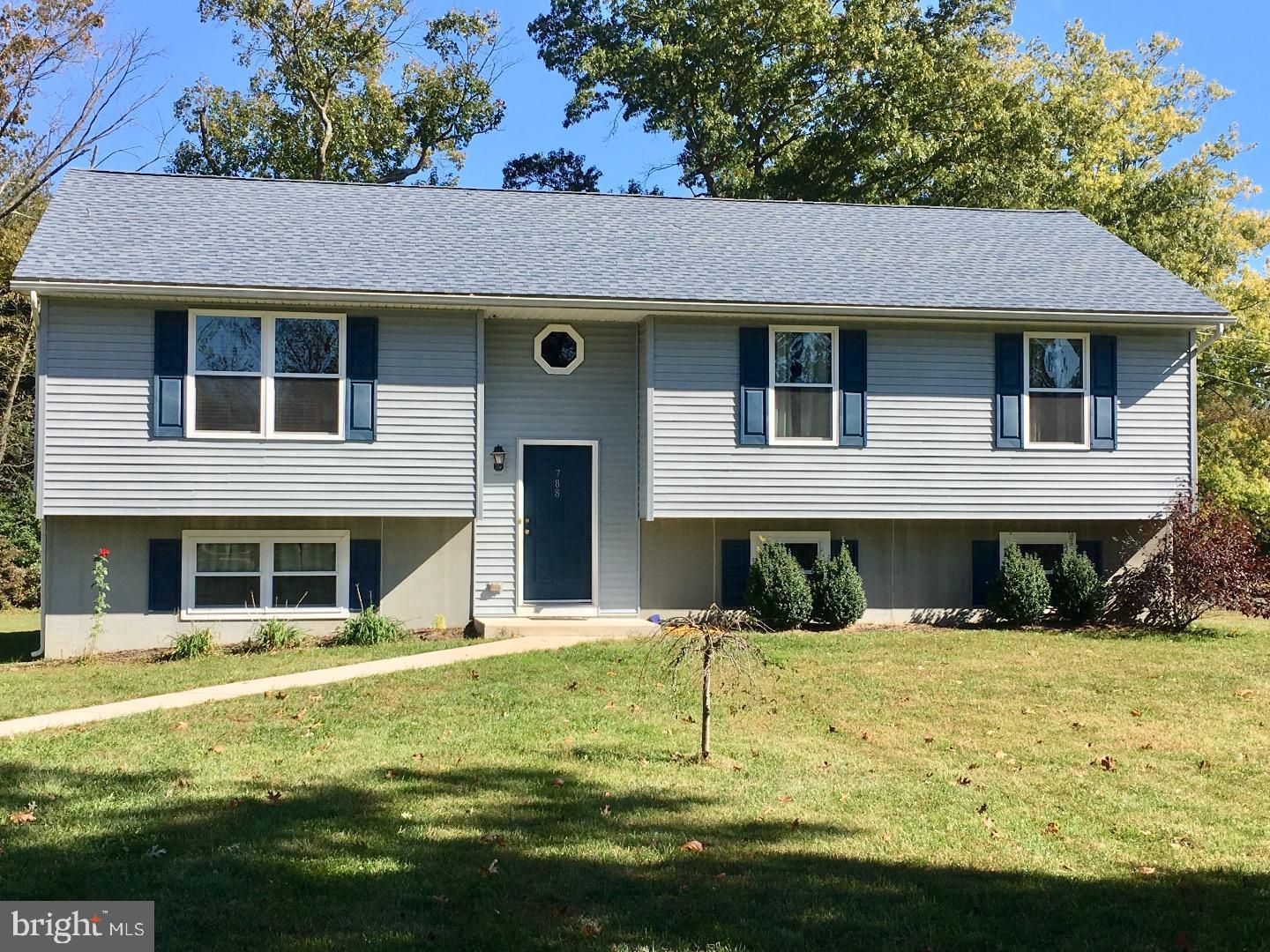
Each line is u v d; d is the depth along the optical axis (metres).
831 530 15.66
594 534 15.24
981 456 15.26
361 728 8.73
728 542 15.49
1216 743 8.62
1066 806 6.96
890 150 28.52
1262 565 15.18
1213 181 33.53
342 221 15.59
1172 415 15.75
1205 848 6.22
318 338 13.80
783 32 28.64
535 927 4.97
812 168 29.42
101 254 13.43
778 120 30.72
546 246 15.61
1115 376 15.57
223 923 4.97
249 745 8.14
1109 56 37.41
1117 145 33.28
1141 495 15.60
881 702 10.01
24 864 5.62
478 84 33.75
